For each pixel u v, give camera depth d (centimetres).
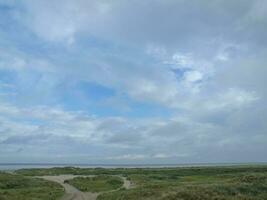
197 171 12725
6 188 6956
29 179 8406
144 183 7562
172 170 14100
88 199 5247
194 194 4250
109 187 7125
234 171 11800
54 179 9638
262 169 12388
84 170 14800
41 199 5019
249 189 4766
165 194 4397
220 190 4547
